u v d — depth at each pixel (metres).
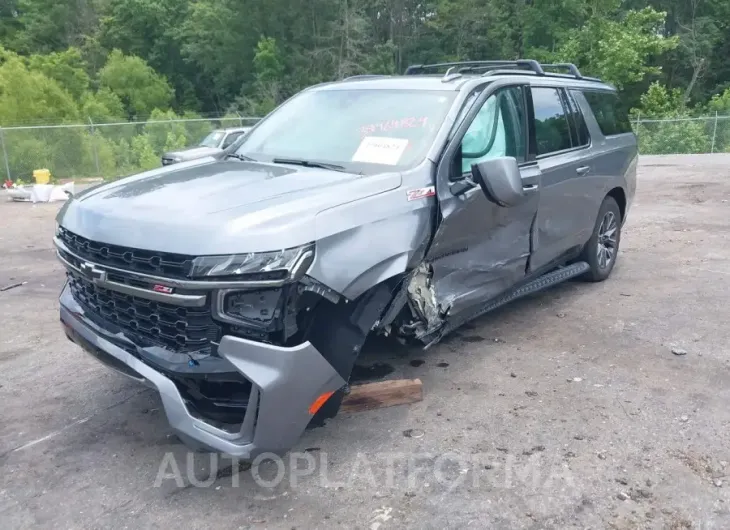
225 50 51.19
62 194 16.33
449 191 4.16
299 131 4.81
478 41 49.69
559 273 6.11
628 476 3.54
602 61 38.44
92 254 3.53
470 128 4.50
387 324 3.90
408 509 3.30
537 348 5.25
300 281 3.23
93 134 24.83
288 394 3.17
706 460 3.68
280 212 3.30
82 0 58.78
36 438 4.02
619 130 7.04
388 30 50.66
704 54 46.12
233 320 3.14
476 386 4.59
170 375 3.27
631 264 7.79
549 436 3.94
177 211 3.38
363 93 4.93
